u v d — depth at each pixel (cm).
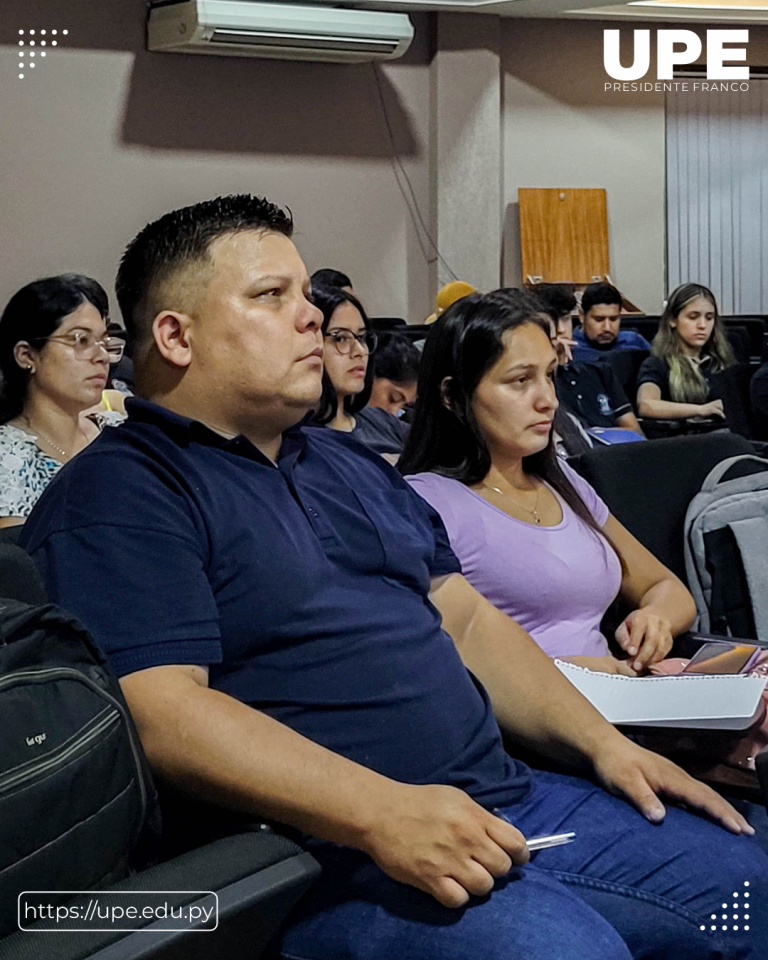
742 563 217
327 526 143
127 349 148
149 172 706
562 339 403
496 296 194
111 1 682
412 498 163
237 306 137
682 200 850
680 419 568
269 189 741
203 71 714
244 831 120
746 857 146
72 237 688
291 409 141
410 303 789
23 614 108
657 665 191
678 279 854
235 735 120
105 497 130
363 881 129
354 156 762
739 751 162
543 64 809
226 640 131
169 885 106
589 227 819
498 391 191
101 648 118
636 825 148
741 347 643
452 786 139
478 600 167
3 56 661
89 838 105
